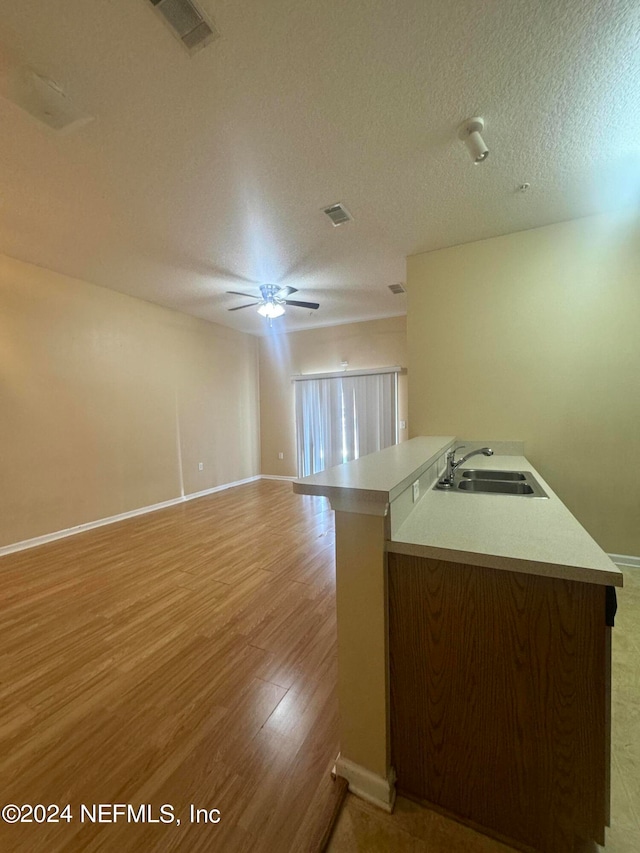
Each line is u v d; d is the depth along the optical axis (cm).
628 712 143
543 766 99
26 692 161
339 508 113
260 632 204
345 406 586
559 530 119
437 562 107
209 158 193
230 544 342
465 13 124
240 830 107
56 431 359
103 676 171
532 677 99
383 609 111
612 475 259
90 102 155
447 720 108
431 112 165
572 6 122
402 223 262
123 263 334
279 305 398
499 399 287
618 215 251
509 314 282
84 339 383
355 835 105
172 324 493
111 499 412
